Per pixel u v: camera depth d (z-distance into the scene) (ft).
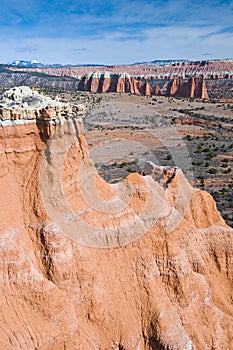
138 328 64.64
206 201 97.45
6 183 59.93
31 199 61.31
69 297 58.95
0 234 55.31
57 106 60.34
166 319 65.10
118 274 66.28
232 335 75.36
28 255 57.98
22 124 60.18
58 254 58.59
